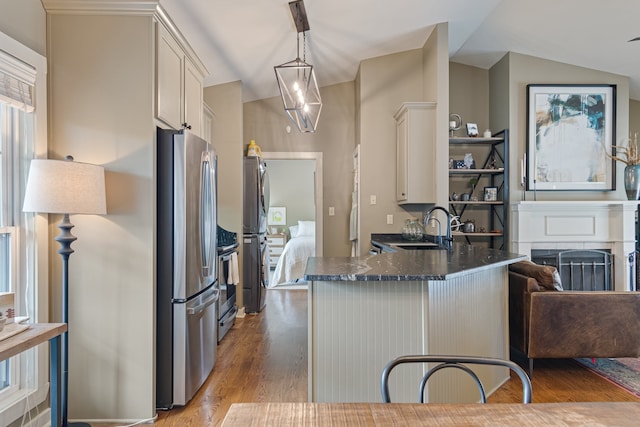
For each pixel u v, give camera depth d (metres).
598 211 4.76
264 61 4.15
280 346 3.55
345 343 2.00
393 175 4.68
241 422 0.89
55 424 1.76
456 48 4.64
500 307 2.71
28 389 2.09
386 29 3.95
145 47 2.32
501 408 0.95
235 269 3.96
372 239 4.68
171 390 2.42
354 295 2.00
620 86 4.88
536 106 4.81
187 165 2.43
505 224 4.86
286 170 8.77
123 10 2.30
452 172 4.89
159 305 2.41
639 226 5.13
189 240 2.46
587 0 3.60
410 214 4.70
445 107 4.09
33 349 2.12
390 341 2.00
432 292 2.02
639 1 3.54
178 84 2.71
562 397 2.56
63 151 2.31
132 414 2.31
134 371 2.32
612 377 2.88
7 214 2.05
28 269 2.13
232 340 3.71
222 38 3.43
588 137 4.84
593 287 4.77
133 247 2.33
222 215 4.55
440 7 3.66
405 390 2.02
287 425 0.88
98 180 2.08
